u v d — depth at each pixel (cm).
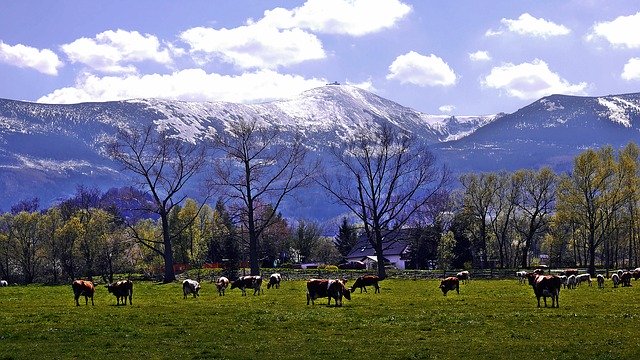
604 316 4062
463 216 13862
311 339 3441
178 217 13375
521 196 13300
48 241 13062
